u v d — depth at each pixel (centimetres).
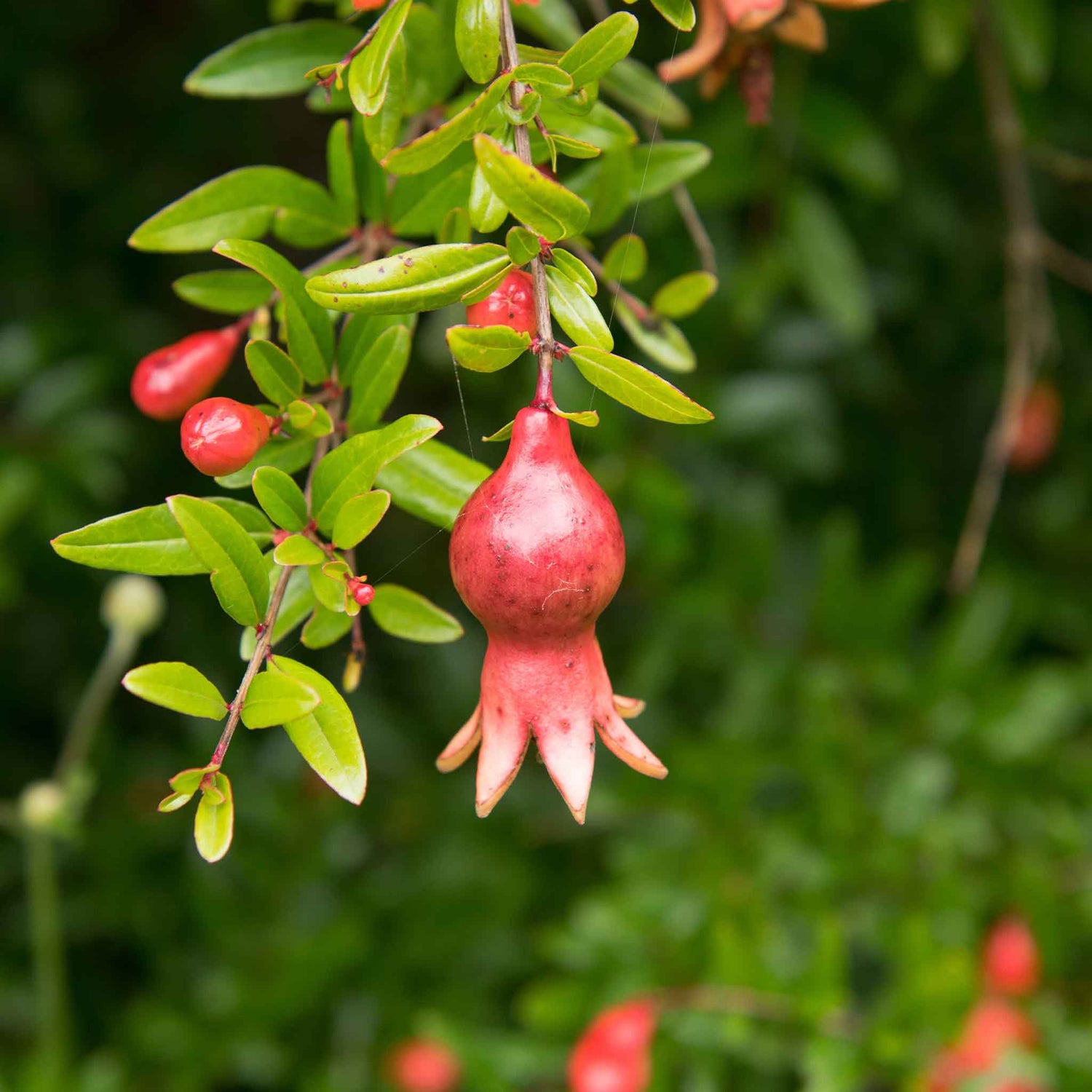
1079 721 118
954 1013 87
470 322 60
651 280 106
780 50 97
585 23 81
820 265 99
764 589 118
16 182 138
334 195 65
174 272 142
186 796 59
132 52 137
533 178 57
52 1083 104
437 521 63
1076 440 134
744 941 93
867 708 114
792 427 126
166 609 140
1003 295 130
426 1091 114
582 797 59
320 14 85
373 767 135
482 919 123
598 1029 92
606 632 140
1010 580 128
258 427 61
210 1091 115
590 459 110
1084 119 119
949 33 90
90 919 124
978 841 105
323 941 112
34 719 146
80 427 118
